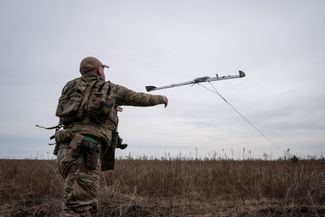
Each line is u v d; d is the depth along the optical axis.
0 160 18.06
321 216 5.45
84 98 3.58
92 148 3.42
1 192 7.93
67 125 3.64
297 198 6.81
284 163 10.80
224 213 6.12
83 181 3.38
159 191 7.98
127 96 3.78
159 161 14.55
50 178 8.67
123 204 6.33
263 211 6.01
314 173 8.23
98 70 3.86
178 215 6.04
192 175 9.12
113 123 3.68
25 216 6.16
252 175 8.98
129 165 11.87
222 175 9.55
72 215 3.32
